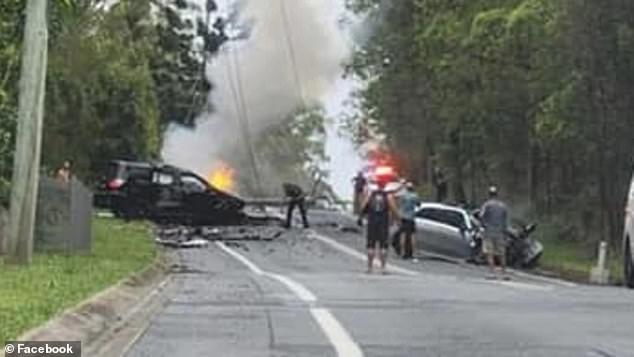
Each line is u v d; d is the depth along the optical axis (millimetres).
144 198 50781
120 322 16812
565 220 50469
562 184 51875
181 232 47594
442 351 14156
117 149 56344
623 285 31703
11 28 29234
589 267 38469
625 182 42188
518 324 17031
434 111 58344
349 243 46719
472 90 51656
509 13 47844
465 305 19953
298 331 15898
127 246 34844
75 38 41125
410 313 18469
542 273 38531
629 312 18953
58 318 15203
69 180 30953
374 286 24391
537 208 53969
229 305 19406
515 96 49406
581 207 48094
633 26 40312
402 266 36406
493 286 25875
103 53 48688
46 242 29859
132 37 61156
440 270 35250
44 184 29828
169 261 33656
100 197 51094
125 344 14484
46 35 25203
